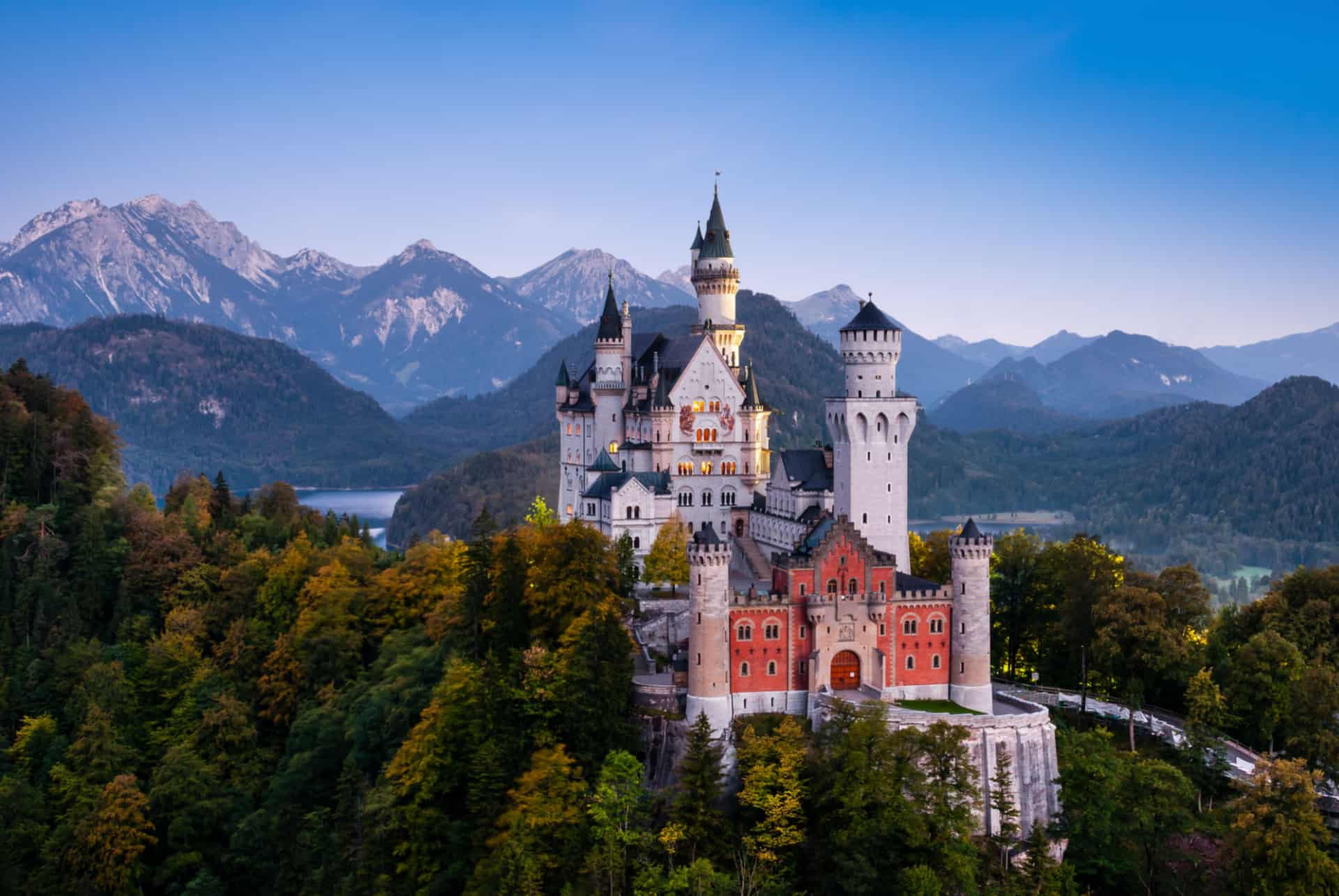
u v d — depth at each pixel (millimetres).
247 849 142250
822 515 167500
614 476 186750
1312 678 141375
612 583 156125
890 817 114938
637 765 122562
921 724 129125
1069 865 119812
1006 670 171750
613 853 116000
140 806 144000
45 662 176875
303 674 166250
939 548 174375
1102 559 164125
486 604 149500
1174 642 144500
